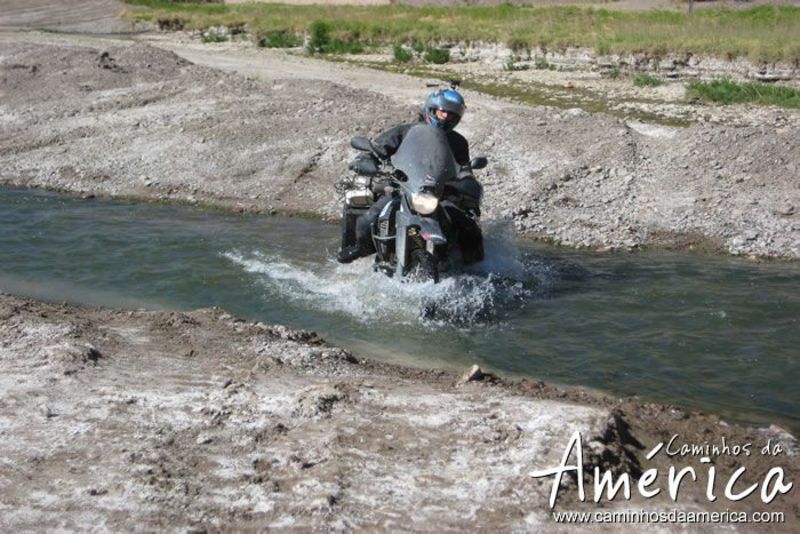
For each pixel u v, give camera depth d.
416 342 7.70
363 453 5.22
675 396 6.70
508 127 14.52
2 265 9.75
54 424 5.50
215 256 10.05
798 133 13.17
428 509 4.72
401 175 8.88
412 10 43.88
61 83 18.11
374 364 7.02
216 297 8.77
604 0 53.41
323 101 16.25
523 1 55.94
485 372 6.89
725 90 21.16
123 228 11.25
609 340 7.76
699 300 8.73
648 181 12.41
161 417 5.61
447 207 8.84
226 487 4.88
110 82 18.36
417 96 20.03
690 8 40.94
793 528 4.75
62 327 7.19
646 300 8.74
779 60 23.34
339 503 4.73
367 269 9.53
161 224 11.48
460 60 29.45
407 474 5.02
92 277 9.39
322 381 6.36
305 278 9.33
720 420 6.11
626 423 5.83
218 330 7.48
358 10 45.00
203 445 5.29
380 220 8.81
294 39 34.50
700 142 13.23
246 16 41.03
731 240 10.63
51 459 5.12
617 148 13.35
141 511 4.65
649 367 7.21
